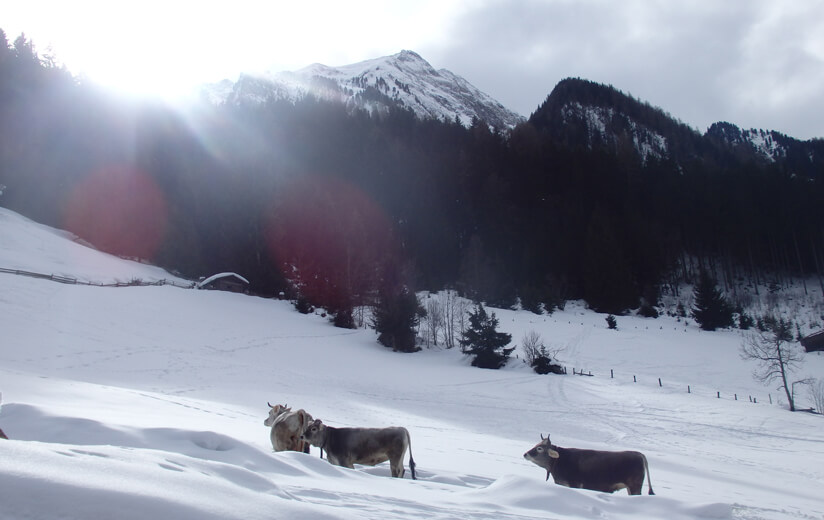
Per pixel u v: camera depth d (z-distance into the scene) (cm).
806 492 1272
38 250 5659
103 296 4500
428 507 495
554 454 864
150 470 325
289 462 648
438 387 3375
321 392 2656
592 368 4384
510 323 6112
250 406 1867
